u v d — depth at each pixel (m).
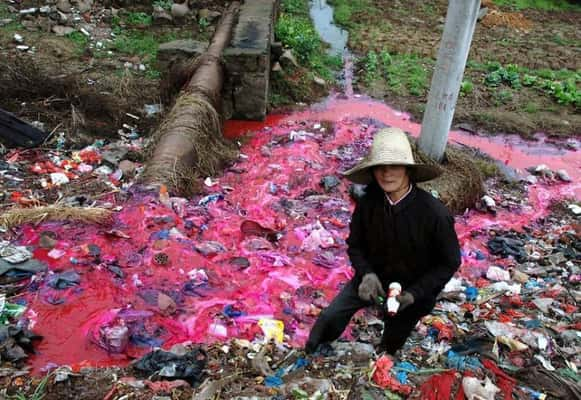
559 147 9.22
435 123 7.11
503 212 7.28
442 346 4.23
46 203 5.89
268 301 4.94
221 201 6.46
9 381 3.49
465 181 7.13
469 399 3.33
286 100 9.65
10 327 4.02
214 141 7.54
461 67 6.81
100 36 10.65
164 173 6.27
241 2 11.16
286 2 13.71
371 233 3.26
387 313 3.30
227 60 8.46
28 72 8.27
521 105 10.38
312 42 10.75
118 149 7.30
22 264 4.72
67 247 5.04
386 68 11.17
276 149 8.05
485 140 9.26
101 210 5.44
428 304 3.37
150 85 9.27
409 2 15.11
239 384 3.53
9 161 6.73
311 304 4.99
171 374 3.55
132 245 5.16
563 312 5.12
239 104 8.79
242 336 4.44
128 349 4.12
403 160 2.94
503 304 5.22
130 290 4.67
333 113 9.48
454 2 6.48
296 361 3.82
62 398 3.34
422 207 3.07
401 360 3.93
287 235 5.98
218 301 4.79
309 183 7.23
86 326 4.29
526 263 6.17
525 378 3.71
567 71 11.83
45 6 10.90
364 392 3.38
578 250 6.55
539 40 13.58
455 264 3.17
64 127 7.59
